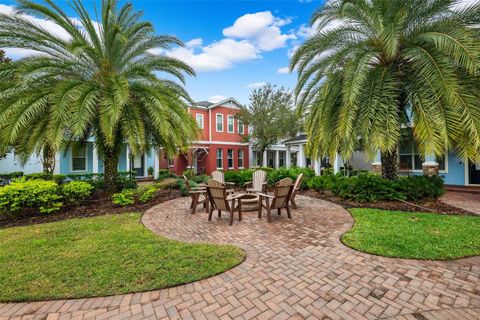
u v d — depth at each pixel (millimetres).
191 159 17500
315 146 6586
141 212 6156
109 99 5859
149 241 3996
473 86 4781
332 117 6066
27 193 5480
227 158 20156
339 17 5805
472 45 4238
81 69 6820
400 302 2336
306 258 3314
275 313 2203
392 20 5078
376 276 2814
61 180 10742
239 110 19203
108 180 7602
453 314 2156
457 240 3814
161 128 6195
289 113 16844
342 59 5871
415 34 5512
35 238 4172
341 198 7383
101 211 6266
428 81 4758
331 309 2250
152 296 2463
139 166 16219
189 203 7297
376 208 6137
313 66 6316
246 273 2920
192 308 2281
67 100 5480
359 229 4438
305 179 9406
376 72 5543
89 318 2150
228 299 2416
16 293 2482
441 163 10352
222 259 3258
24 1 5480
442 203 6602
